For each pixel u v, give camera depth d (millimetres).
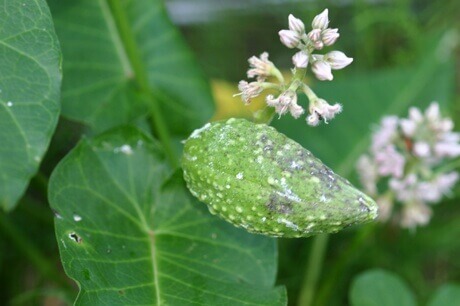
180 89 591
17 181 448
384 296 567
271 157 382
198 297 424
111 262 424
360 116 680
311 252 630
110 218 444
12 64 419
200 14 774
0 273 627
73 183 441
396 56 770
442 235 695
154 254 441
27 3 414
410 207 549
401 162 526
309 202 375
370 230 575
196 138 402
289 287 662
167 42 597
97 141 458
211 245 451
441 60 724
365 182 556
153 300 417
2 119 429
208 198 399
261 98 692
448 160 646
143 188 462
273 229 385
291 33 406
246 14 772
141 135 467
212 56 771
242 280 441
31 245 604
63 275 641
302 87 405
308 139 655
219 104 726
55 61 421
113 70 567
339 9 761
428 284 721
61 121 634
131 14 594
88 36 568
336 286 678
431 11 790
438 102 704
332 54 409
